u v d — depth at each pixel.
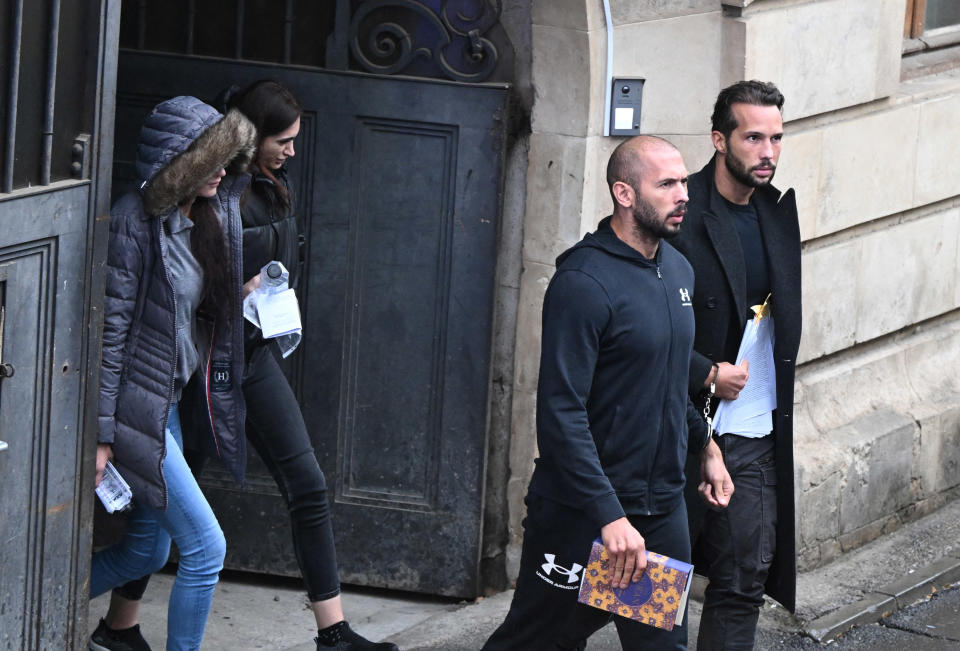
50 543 4.66
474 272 6.43
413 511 6.68
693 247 5.18
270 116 5.30
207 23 6.38
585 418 4.60
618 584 4.61
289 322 5.39
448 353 6.52
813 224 6.98
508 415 6.66
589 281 4.59
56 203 4.43
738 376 5.19
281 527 6.76
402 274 6.48
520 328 6.53
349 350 6.57
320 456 6.65
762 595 5.45
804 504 6.86
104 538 6.92
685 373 4.80
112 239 4.79
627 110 6.25
